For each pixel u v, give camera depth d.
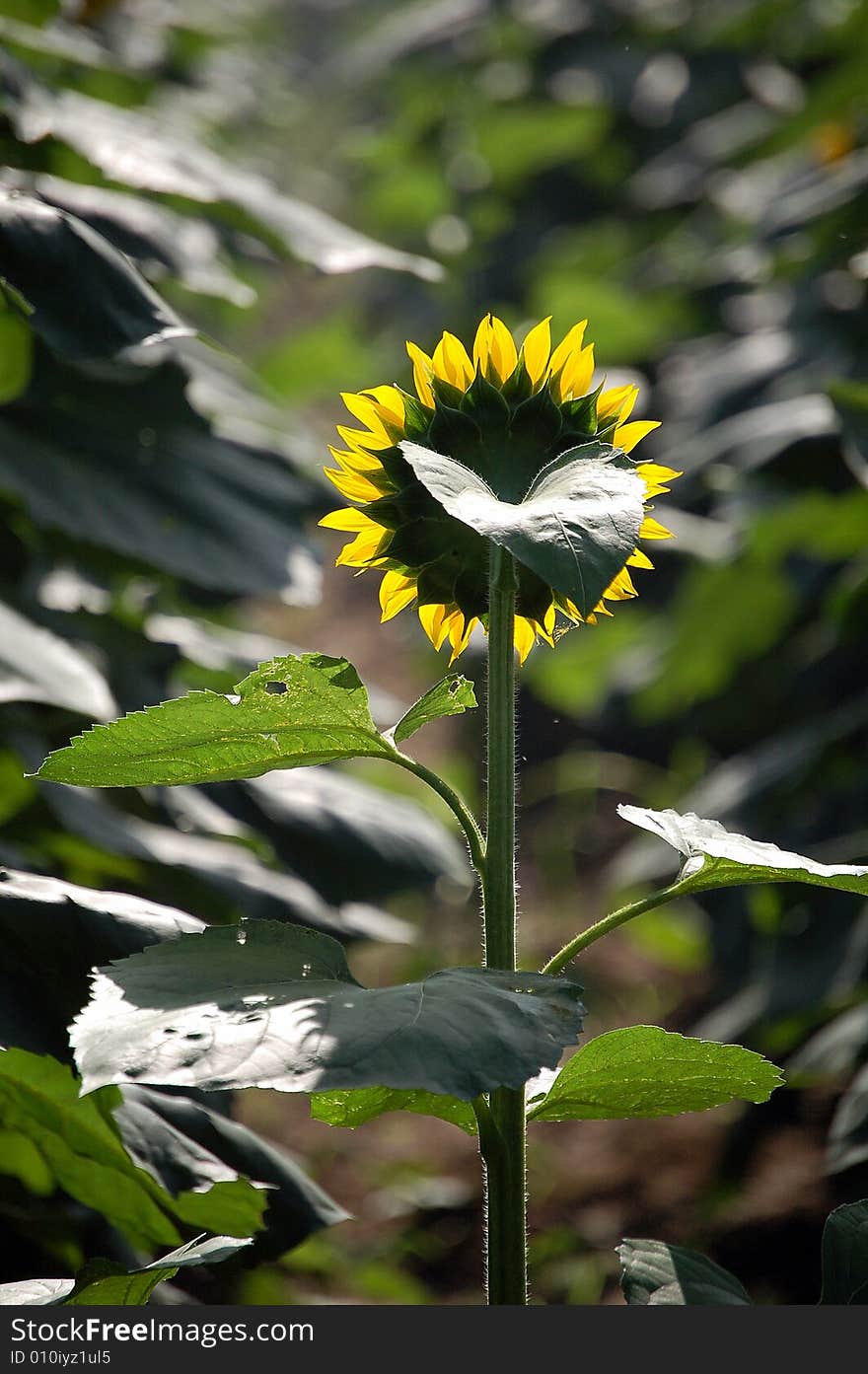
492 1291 3.51
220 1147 3.80
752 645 7.96
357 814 4.26
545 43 12.75
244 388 5.09
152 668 4.41
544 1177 7.01
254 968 3.44
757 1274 6.03
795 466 6.28
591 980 8.65
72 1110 3.73
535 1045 3.37
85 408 4.21
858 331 7.20
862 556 6.59
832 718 6.62
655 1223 6.53
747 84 11.73
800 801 6.28
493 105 12.63
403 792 7.30
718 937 7.01
